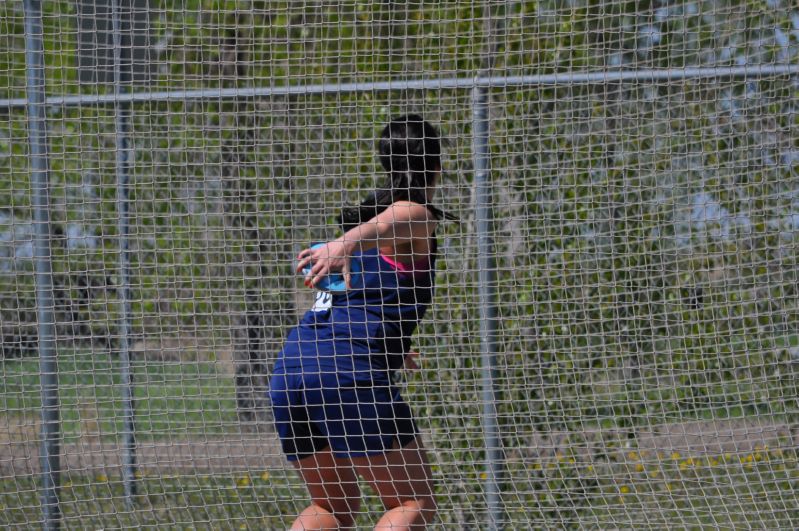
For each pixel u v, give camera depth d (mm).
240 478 17625
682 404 16859
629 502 16969
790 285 16203
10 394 16484
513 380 17344
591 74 15086
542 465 16531
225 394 18047
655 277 16062
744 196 16297
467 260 17578
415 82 15664
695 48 17141
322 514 13375
